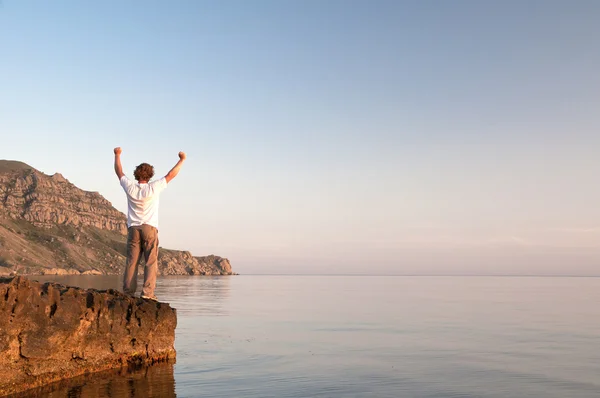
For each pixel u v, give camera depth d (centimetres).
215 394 1138
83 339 1166
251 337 2177
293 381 1314
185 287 8650
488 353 1828
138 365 1338
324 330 2494
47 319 1070
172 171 1308
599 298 6091
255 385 1253
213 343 1958
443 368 1534
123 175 1306
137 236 1305
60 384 1095
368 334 2355
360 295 6506
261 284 12138
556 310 4028
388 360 1662
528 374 1456
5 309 978
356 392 1212
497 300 5466
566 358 1731
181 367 1412
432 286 11075
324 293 7088
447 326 2730
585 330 2598
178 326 2538
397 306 4375
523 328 2667
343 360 1648
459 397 1184
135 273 1337
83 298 1177
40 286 1101
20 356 1022
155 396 1062
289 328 2556
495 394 1217
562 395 1216
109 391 1071
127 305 1291
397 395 1193
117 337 1262
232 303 4519
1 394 976
